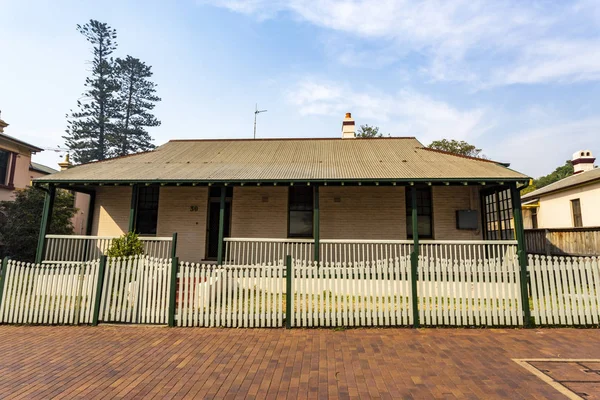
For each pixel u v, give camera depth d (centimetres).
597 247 1155
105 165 1134
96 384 408
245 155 1264
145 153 1331
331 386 399
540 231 1413
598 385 395
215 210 1205
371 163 1088
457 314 631
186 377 427
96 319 660
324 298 643
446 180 874
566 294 629
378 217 1138
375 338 573
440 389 389
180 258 1161
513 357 483
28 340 571
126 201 1227
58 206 1496
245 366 460
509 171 940
